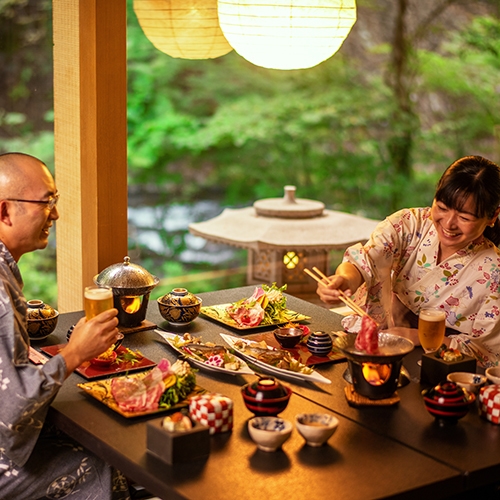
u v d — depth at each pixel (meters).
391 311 2.74
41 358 2.34
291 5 2.38
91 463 2.18
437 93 8.91
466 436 1.85
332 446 1.79
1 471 2.06
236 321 2.71
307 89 9.09
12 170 2.12
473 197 2.31
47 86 7.23
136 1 3.51
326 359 2.37
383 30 8.96
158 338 2.58
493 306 2.55
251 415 1.97
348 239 4.23
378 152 9.00
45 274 6.91
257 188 9.11
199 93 9.03
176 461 1.68
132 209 8.76
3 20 6.90
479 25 8.73
